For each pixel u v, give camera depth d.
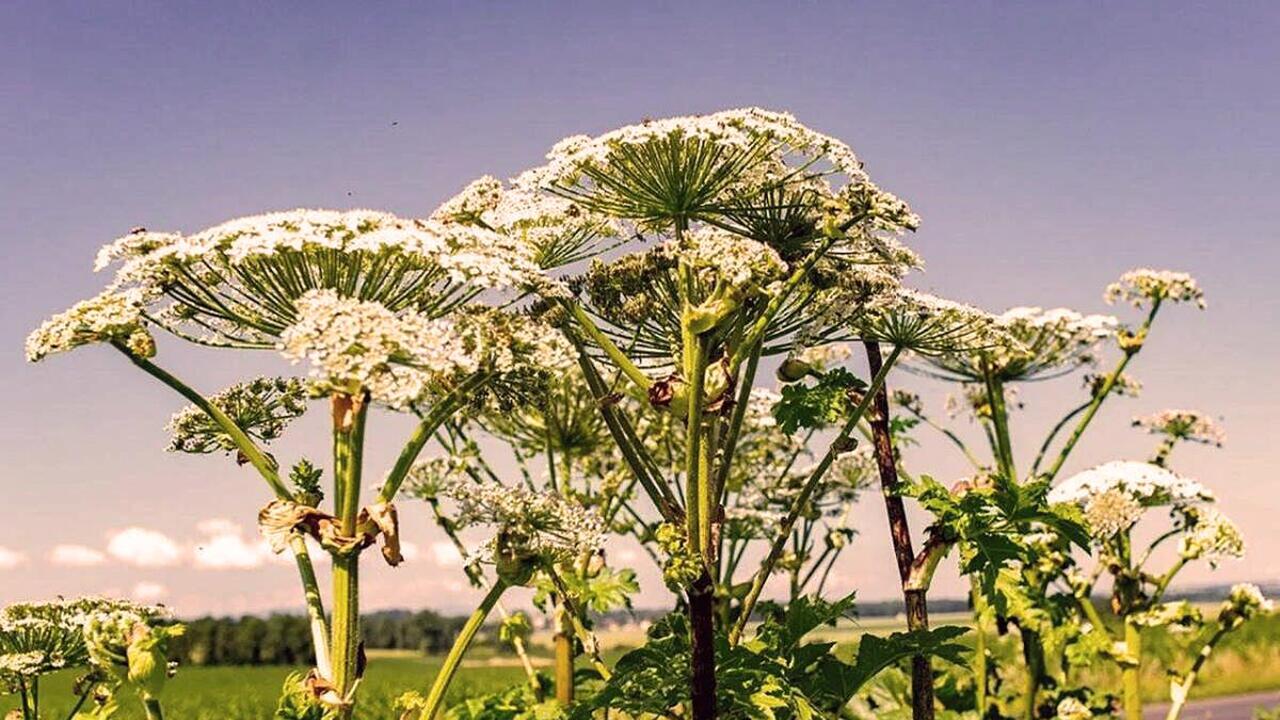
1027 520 6.50
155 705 4.64
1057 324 9.95
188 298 5.09
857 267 6.67
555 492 6.07
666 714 6.30
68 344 4.84
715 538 6.12
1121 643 9.72
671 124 5.79
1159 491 9.21
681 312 6.38
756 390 9.20
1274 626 36.50
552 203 6.47
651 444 9.30
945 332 6.74
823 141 6.08
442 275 5.18
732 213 6.39
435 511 9.44
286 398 5.86
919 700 6.93
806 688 6.68
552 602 8.99
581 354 6.44
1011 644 12.19
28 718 6.42
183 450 5.67
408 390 4.45
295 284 5.05
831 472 9.58
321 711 4.93
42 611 6.32
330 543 4.92
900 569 7.11
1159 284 10.09
